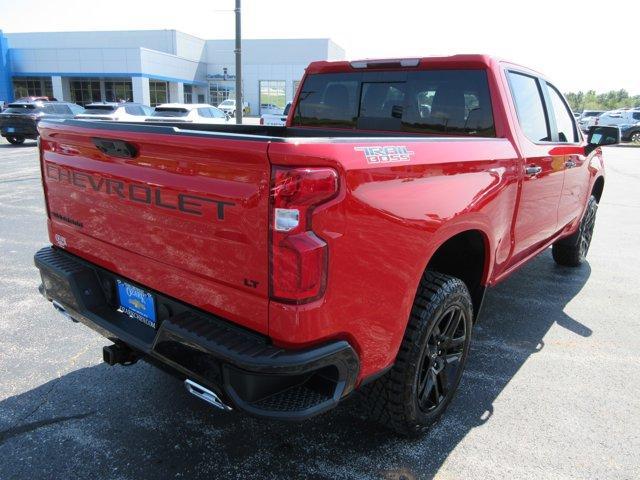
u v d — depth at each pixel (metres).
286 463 2.62
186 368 2.14
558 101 4.43
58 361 3.57
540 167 3.59
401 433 2.74
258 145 1.78
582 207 5.28
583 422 3.01
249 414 1.94
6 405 3.05
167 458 2.64
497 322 4.43
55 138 2.80
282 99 59.91
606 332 4.27
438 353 2.79
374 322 2.17
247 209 1.88
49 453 2.66
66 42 56.62
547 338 4.13
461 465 2.63
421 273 2.37
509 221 3.27
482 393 3.30
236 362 1.90
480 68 3.42
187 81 56.25
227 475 2.53
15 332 3.98
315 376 2.12
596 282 5.52
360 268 2.02
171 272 2.27
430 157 2.33
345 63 4.10
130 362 2.78
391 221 2.12
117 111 21.03
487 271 3.11
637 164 18.91
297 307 1.87
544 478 2.54
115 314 2.67
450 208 2.49
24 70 49.25
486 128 3.42
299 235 1.81
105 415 2.99
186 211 2.10
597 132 4.70
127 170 2.33
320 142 1.83
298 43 57.44
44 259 2.91
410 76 3.78
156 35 54.34
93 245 2.70
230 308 2.06
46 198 3.05
